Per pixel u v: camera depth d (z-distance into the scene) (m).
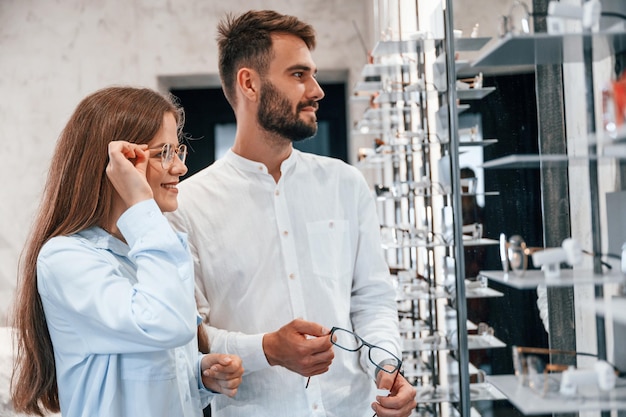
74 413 1.18
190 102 4.75
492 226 1.23
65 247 1.15
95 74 4.29
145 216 1.16
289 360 1.37
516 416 1.10
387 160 3.16
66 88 4.28
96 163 1.21
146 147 1.22
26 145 4.25
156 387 1.18
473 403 1.32
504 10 1.04
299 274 1.56
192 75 4.34
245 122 1.59
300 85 1.53
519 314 1.13
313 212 1.60
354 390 1.56
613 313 0.89
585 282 0.90
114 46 4.30
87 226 1.21
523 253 1.00
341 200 1.64
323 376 1.55
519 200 1.14
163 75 4.33
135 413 1.17
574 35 0.91
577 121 1.01
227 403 1.55
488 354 1.26
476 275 1.30
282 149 1.60
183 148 1.32
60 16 4.28
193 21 4.33
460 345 1.34
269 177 1.59
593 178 0.97
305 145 4.80
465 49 1.25
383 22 3.36
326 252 1.59
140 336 1.10
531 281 0.97
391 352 1.50
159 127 1.25
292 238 1.57
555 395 0.89
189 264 1.21
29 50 4.26
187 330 1.13
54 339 1.19
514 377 0.99
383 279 1.66
